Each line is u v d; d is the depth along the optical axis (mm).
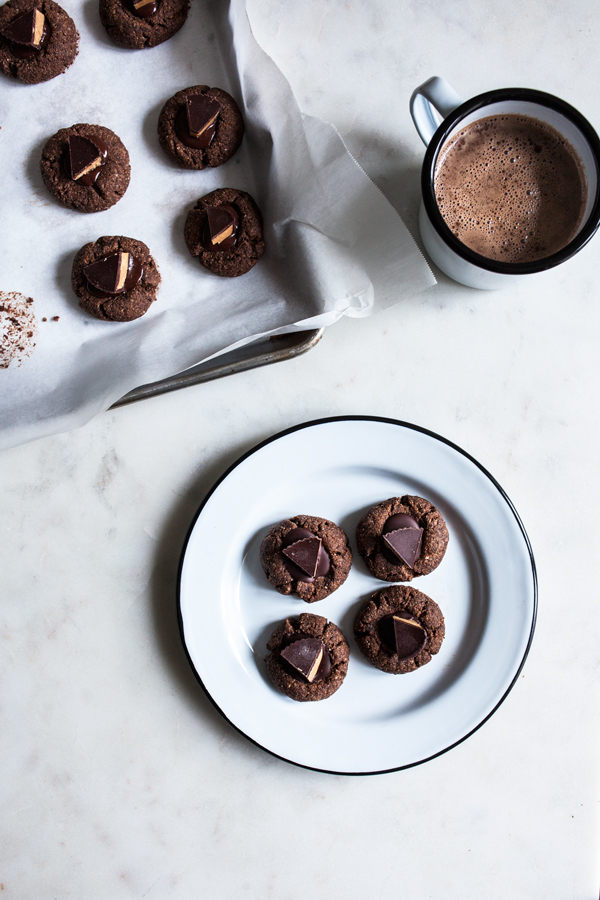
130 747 723
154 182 704
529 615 700
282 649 691
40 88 696
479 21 724
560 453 729
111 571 724
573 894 728
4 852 720
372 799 727
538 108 663
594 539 729
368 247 673
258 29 716
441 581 712
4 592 723
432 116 678
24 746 722
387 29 721
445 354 728
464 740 706
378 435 697
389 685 706
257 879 723
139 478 723
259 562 709
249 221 693
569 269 730
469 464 697
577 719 730
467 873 727
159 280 699
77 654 723
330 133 663
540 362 730
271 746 694
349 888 724
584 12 729
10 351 693
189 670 723
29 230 698
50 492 724
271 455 694
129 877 721
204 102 683
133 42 690
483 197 681
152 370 677
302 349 683
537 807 729
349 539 714
